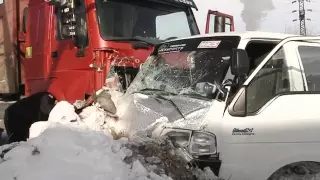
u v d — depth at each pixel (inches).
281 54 194.5
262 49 205.2
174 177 170.2
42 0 313.0
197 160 174.4
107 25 282.0
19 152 173.8
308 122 179.6
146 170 168.7
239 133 176.6
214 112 181.2
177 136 182.4
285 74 192.5
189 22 337.7
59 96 295.7
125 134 199.0
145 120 194.7
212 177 170.9
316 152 177.9
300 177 180.5
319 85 196.2
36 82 319.3
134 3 302.0
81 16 283.4
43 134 182.7
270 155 175.6
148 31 307.3
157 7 316.2
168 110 191.8
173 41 232.4
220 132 177.2
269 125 177.5
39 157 170.4
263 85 187.9
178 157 175.3
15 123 294.5
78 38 283.7
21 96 347.6
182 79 208.5
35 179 159.8
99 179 158.7
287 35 211.6
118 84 263.7
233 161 175.3
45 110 285.6
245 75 185.8
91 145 175.5
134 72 281.9
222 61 198.2
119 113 209.9
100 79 272.2
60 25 297.3
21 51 342.6
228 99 183.6
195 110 185.2
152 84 219.3
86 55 279.4
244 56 179.6
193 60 209.3
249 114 180.4
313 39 203.3
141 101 206.7
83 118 217.3
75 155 169.6
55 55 300.8
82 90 281.3
